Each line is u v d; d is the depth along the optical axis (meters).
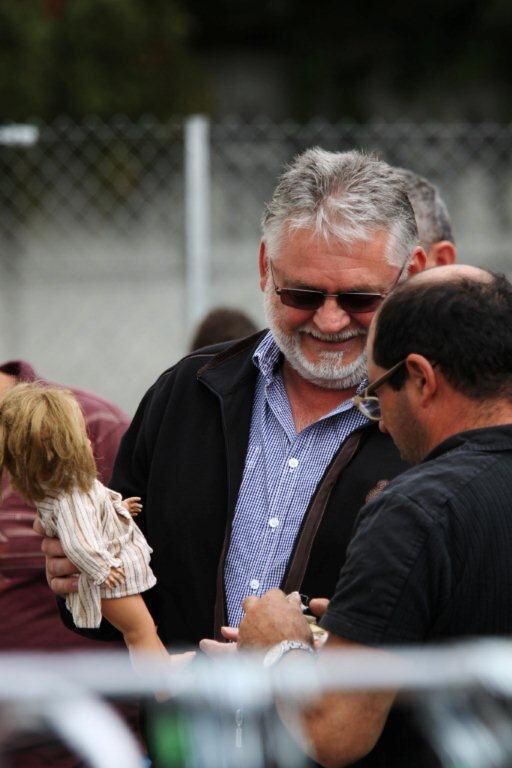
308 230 7.29
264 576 7.33
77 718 3.93
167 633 7.73
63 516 7.44
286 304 7.39
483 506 5.61
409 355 5.90
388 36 47.00
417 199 10.91
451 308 5.86
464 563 5.54
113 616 7.57
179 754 4.70
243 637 6.25
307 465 7.46
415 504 5.59
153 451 7.88
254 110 46.50
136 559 7.59
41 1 36.03
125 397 21.17
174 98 38.75
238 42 47.31
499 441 5.79
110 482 8.21
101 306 21.14
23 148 19.66
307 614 7.14
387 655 5.45
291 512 7.38
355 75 46.81
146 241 20.56
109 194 20.19
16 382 9.51
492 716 4.73
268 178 22.02
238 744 4.70
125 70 37.66
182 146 19.16
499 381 5.85
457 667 4.52
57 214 20.72
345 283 7.25
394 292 6.09
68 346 21.30
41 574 9.57
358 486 7.23
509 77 46.31
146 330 20.98
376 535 5.61
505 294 5.95
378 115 46.66
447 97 46.50
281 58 47.09
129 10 37.22
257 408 7.75
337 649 5.58
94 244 20.97
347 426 7.49
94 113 36.41
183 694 4.69
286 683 4.60
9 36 35.22
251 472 7.54
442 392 5.90
